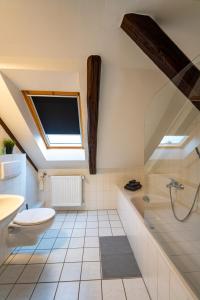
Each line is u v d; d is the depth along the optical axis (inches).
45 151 120.6
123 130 97.0
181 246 55.6
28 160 117.5
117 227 108.1
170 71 51.6
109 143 106.3
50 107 99.0
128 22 46.2
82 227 108.2
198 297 35.1
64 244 89.4
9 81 74.5
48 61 62.6
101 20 46.9
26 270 70.6
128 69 67.6
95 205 136.5
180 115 76.5
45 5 42.8
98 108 82.6
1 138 91.2
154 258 55.2
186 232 67.2
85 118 91.7
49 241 92.1
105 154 116.6
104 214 128.4
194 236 65.9
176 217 73.4
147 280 61.4
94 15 45.5
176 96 68.4
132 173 136.2
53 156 124.2
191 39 53.6
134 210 83.4
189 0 41.1
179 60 49.9
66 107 100.3
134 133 99.7
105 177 136.2
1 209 58.3
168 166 87.1
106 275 67.7
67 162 127.5
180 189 81.5
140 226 71.0
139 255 72.1
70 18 46.3
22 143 106.1
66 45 55.1
